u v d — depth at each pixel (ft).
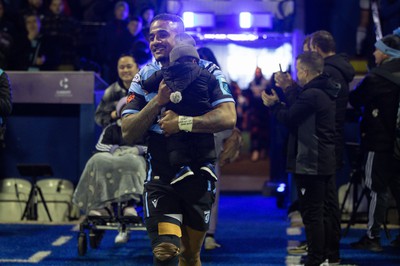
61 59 40.29
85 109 37.24
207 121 15.83
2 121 28.78
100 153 28.32
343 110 25.94
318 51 26.40
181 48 16.14
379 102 27.22
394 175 27.35
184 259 16.85
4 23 41.11
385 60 27.61
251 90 61.41
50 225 34.01
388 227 33.68
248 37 38.37
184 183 15.99
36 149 38.14
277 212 40.14
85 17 47.37
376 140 27.27
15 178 37.22
